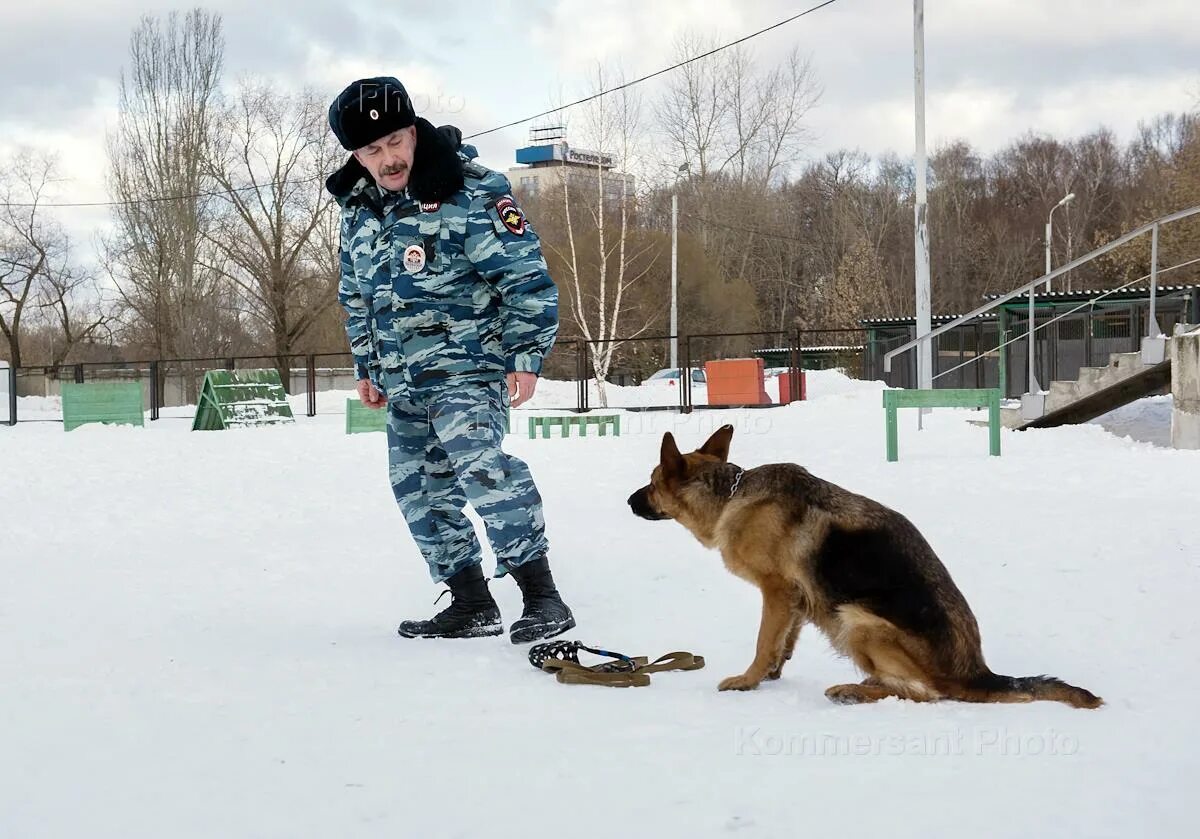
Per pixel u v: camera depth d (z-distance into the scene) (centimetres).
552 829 223
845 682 368
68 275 4759
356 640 439
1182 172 4075
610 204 3759
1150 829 214
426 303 430
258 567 631
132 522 829
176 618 482
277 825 229
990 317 2941
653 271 4428
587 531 735
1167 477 930
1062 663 369
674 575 573
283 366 3753
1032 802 230
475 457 427
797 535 350
